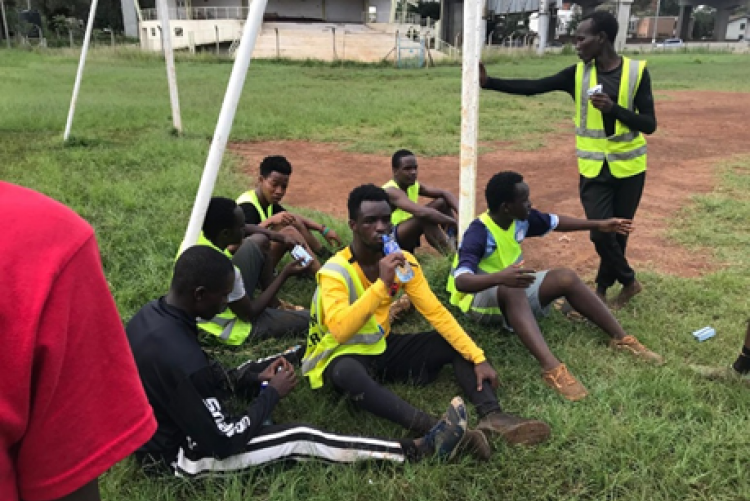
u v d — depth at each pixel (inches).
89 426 38.2
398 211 198.8
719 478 100.7
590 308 141.6
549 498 98.0
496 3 2020.2
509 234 142.3
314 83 786.2
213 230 146.0
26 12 1619.1
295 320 149.9
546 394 125.6
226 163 323.6
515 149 398.0
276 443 100.6
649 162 366.6
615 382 128.7
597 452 106.3
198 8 1563.7
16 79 724.0
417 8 2324.1
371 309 113.6
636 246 222.8
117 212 228.4
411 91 693.9
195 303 100.7
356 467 102.4
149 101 552.1
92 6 332.8
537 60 1334.9
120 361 40.1
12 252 34.8
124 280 175.3
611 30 157.2
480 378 119.1
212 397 96.5
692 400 121.6
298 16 1756.9
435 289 172.7
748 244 221.1
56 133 387.2
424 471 100.6
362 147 389.1
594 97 153.3
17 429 35.6
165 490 94.8
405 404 111.0
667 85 810.8
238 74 131.1
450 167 346.6
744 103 643.5
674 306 169.9
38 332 34.8
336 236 197.5
